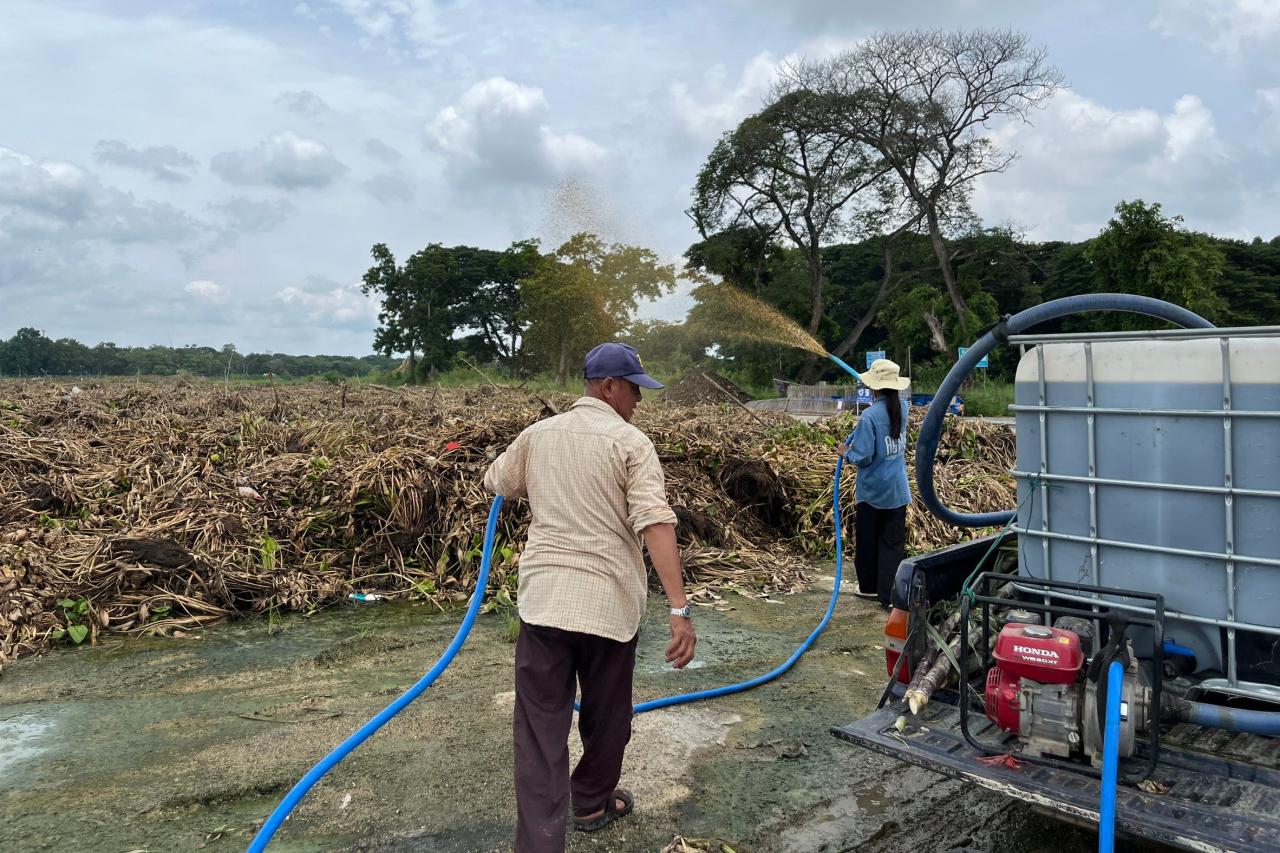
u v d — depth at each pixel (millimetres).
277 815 2760
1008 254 43688
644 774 3723
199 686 4684
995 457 11227
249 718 4238
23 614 5441
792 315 41531
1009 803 3531
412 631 5703
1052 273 54469
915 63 36375
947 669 3166
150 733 4062
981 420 12648
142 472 8055
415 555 7016
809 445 10133
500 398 14602
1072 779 2602
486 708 4371
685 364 34188
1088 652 2834
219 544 6531
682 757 3896
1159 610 2508
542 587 2820
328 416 12617
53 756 3820
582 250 30250
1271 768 2633
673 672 5008
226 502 7242
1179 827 2311
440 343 57062
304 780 2867
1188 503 2609
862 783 3686
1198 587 2617
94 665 5016
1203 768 2643
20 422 10547
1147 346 2648
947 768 2715
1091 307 3270
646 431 9492
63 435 10047
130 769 3699
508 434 8438
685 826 3309
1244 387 2471
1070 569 2895
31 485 7621
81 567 5949
